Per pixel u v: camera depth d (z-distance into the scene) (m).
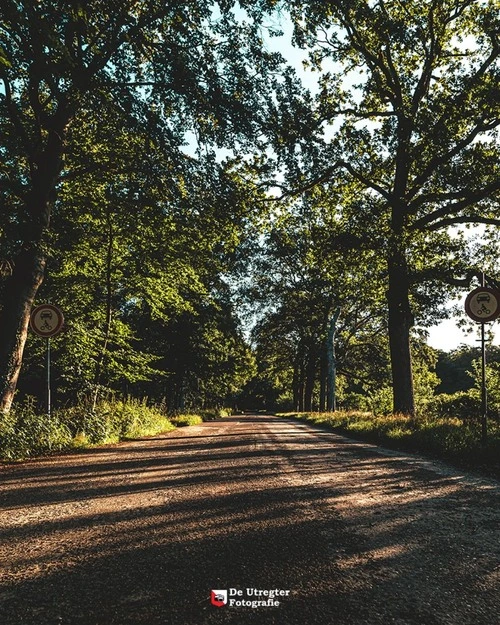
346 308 37.19
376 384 43.00
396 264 18.34
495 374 21.73
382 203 20.08
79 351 16.78
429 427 11.13
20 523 3.73
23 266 11.05
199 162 12.95
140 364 19.31
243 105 12.62
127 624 2.06
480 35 18.89
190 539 3.27
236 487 5.12
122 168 13.39
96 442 10.51
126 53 11.70
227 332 37.34
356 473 6.20
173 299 18.77
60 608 2.22
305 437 12.87
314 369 49.91
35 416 8.98
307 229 22.50
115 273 17.66
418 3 19.08
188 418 24.06
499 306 8.70
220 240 18.56
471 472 6.62
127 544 3.17
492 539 3.33
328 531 3.47
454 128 17.55
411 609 2.21
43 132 13.68
